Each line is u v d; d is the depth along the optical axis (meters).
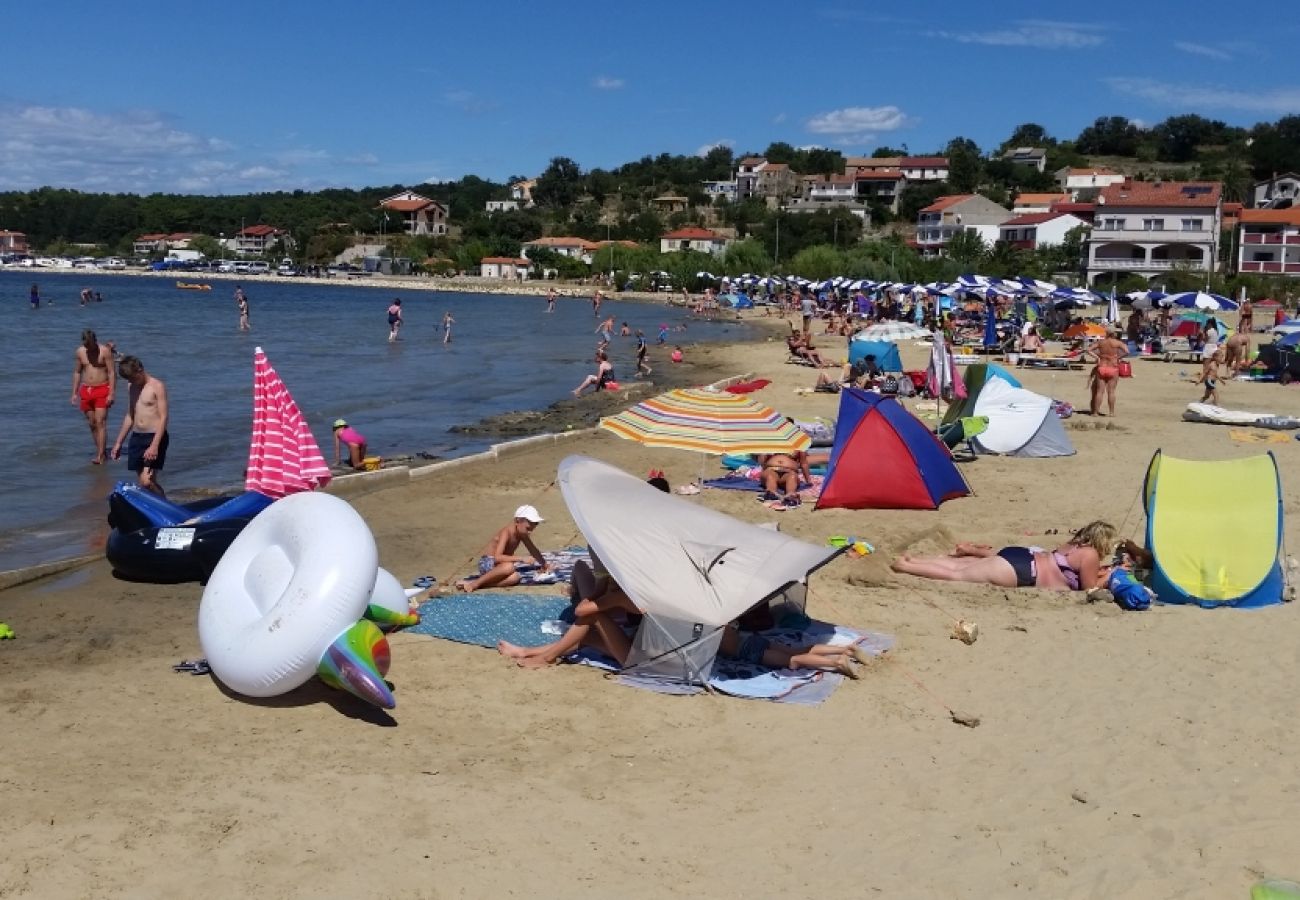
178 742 7.04
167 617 9.76
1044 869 5.74
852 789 6.60
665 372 35.56
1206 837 6.05
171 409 23.89
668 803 6.38
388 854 5.71
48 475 16.34
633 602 8.29
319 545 7.79
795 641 8.92
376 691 7.35
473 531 13.09
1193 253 88.00
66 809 6.06
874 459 14.15
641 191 194.50
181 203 192.62
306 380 31.05
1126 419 22.55
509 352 43.25
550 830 6.02
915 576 10.92
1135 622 9.63
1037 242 108.62
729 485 15.43
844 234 129.50
